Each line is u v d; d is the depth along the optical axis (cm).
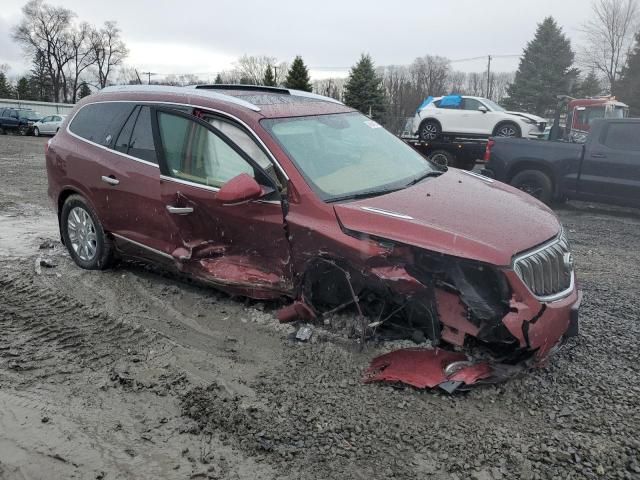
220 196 402
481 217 380
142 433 315
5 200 1012
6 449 302
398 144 533
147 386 361
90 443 307
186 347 414
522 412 337
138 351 408
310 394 352
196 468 287
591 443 307
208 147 461
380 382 364
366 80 4766
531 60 6456
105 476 282
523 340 338
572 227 923
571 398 351
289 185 411
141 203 500
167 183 477
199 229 466
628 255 724
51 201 611
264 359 396
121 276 560
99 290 524
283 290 425
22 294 515
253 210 424
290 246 410
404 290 362
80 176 555
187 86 541
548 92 6197
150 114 511
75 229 587
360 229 376
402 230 366
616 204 1016
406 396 349
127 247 535
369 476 283
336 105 540
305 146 442
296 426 321
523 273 346
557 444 307
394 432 316
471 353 363
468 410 338
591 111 2216
